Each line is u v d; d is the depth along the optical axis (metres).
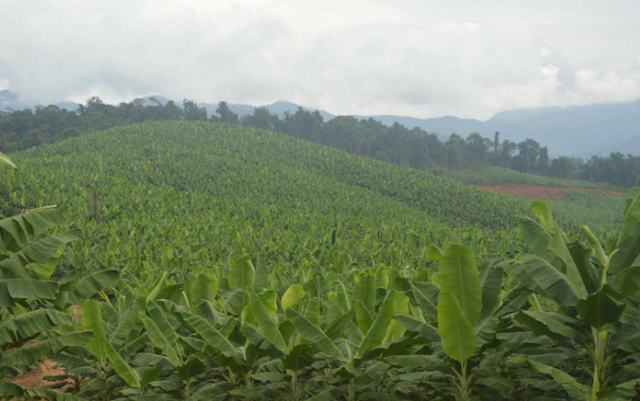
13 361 5.51
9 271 5.54
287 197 69.06
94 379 6.27
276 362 5.77
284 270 13.72
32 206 34.66
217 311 6.54
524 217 5.92
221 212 45.25
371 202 74.50
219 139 110.31
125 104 183.12
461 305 5.32
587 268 5.27
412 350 6.07
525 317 5.12
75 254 17.91
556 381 5.22
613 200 154.12
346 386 5.64
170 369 6.09
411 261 22.20
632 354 5.11
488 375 5.41
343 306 6.73
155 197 45.03
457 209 80.25
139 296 6.79
